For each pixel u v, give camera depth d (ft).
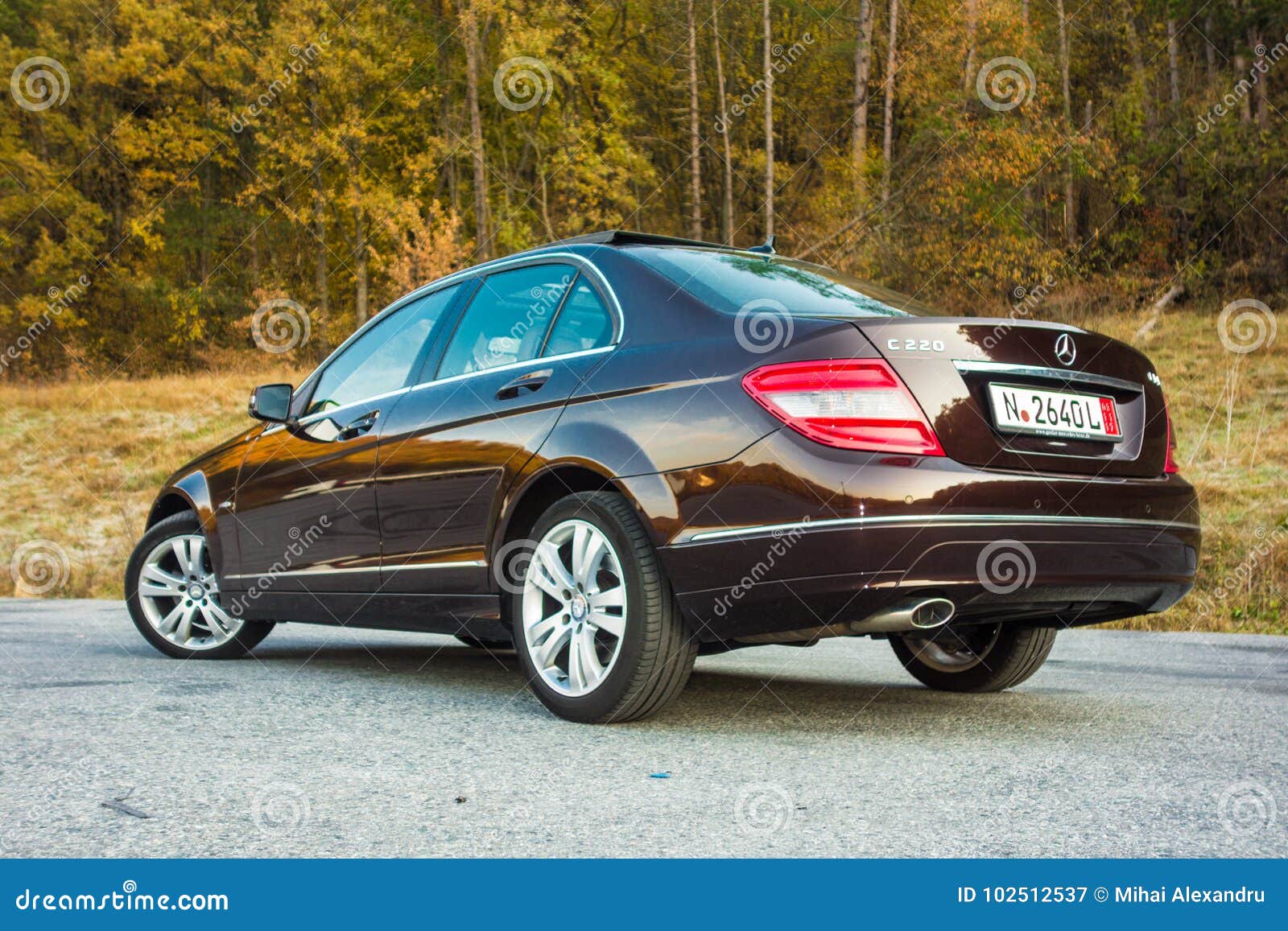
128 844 6.52
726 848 6.59
